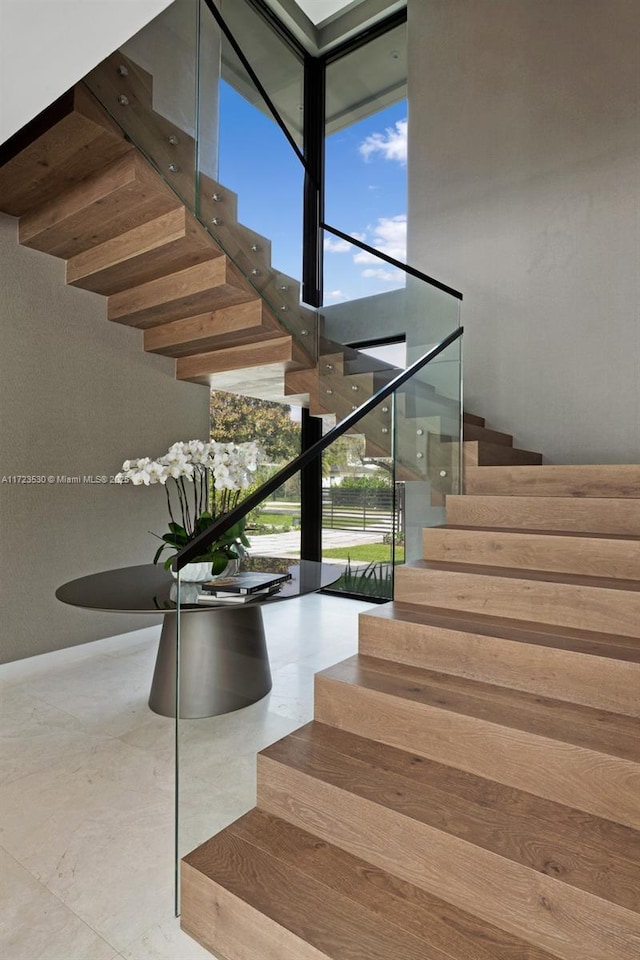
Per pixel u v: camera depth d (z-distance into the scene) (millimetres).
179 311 3697
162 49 2889
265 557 2439
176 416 4375
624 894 1175
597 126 4105
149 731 2566
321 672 2004
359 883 1432
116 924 1501
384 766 1679
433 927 1294
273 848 1564
